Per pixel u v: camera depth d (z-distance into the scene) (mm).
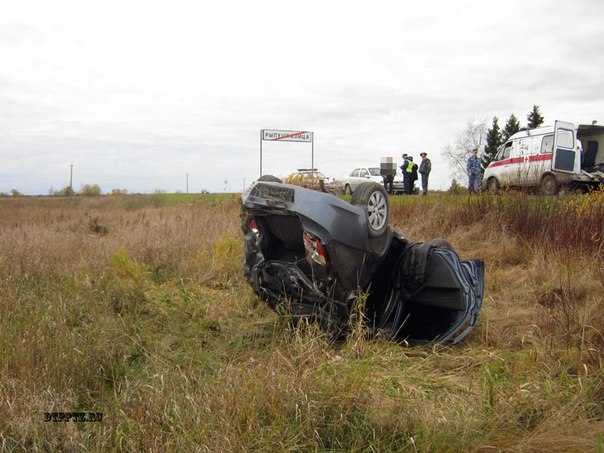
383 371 4004
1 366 3852
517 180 11625
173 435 2951
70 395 3547
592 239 7477
